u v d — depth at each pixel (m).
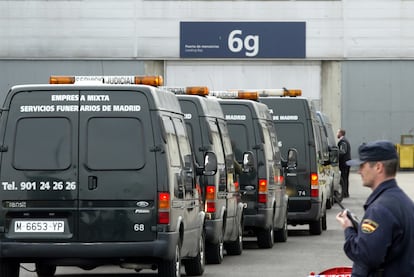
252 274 26.58
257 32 95.44
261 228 33.38
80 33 94.38
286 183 38.44
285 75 95.75
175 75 95.69
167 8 95.12
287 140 38.38
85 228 21.62
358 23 95.38
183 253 23.66
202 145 27.38
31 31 94.06
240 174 32.72
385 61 95.62
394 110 95.94
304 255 31.77
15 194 21.77
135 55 94.94
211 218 27.41
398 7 95.19
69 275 26.31
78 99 21.75
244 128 32.66
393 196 11.73
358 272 11.76
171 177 21.88
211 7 95.38
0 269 22.28
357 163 12.04
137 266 22.19
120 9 94.75
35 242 21.67
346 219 12.09
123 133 21.66
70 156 21.69
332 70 95.62
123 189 21.58
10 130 21.81
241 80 95.75
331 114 96.06
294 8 95.25
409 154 95.75
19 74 94.12
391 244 11.62
